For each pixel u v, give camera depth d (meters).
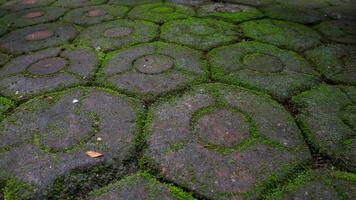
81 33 0.81
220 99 0.54
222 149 0.44
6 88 0.58
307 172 0.41
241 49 0.72
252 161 0.42
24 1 1.07
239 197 0.37
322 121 0.50
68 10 0.97
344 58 0.70
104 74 0.62
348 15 0.95
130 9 0.97
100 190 0.38
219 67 0.64
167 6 0.99
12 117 0.51
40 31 0.82
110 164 0.42
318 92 0.57
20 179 0.40
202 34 0.79
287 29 0.84
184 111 0.51
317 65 0.67
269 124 0.49
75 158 0.43
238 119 0.50
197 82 0.59
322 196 0.37
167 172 0.40
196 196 0.37
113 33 0.80
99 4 1.02
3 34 0.81
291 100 0.55
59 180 0.40
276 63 0.67
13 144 0.45
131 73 0.62
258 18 0.90
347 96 0.56
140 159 0.43
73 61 0.67
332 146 0.45
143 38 0.77
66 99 0.54
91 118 0.50
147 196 0.37
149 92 0.56
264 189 0.38
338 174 0.40
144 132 0.47
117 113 0.51
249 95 0.56
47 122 0.49
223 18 0.90
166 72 0.62
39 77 0.61
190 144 0.45
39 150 0.44
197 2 1.03
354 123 0.49
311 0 1.08
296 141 0.46
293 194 0.38
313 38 0.79
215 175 0.40
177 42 0.75
